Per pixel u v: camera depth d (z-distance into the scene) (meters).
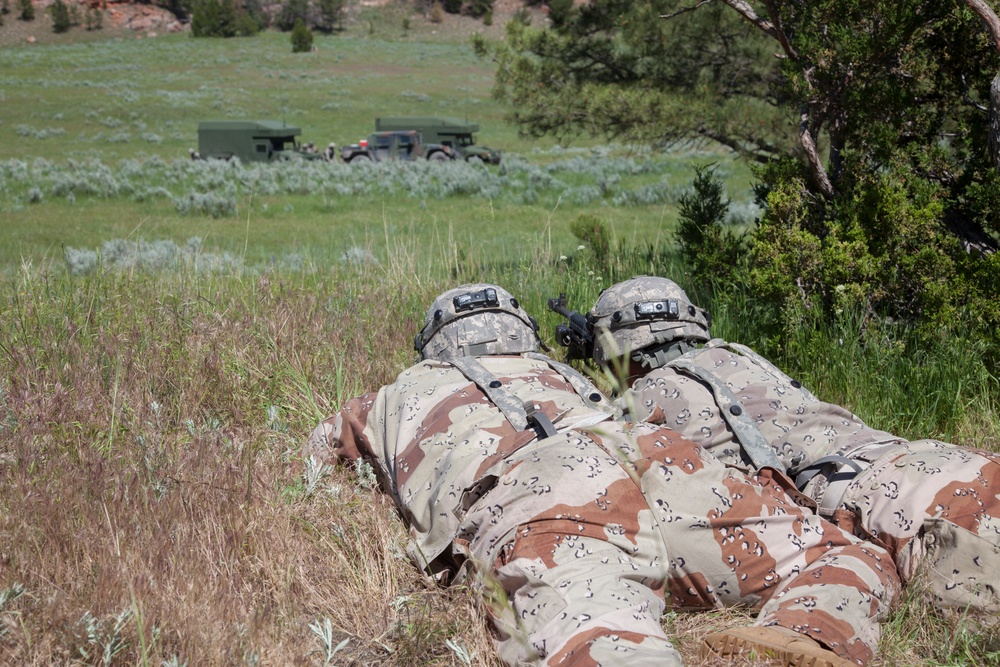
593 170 26.62
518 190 22.12
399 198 21.20
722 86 8.91
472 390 3.14
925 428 4.22
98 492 3.11
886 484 2.83
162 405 4.10
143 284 6.20
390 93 60.03
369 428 3.41
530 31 9.26
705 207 6.33
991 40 5.12
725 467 2.75
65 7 97.88
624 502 2.55
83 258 10.37
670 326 3.43
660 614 2.39
